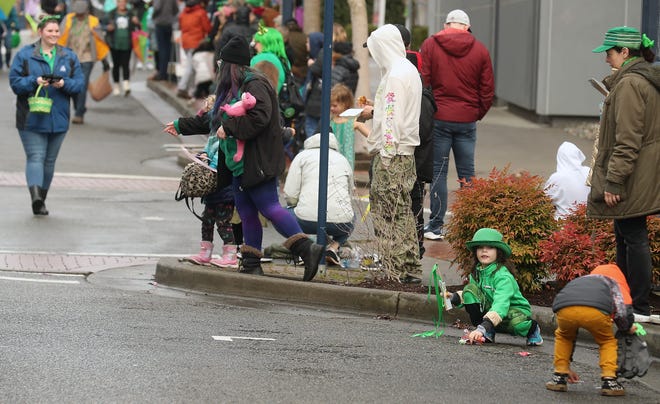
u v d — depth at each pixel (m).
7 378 13.59
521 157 37.59
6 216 27.41
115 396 12.96
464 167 26.30
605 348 13.96
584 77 43.34
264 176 19.33
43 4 41.66
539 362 15.66
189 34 50.88
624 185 16.33
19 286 19.81
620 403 13.65
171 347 15.50
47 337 15.80
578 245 18.14
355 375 14.37
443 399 13.41
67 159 37.38
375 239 20.11
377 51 19.84
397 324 18.12
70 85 27.64
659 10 22.55
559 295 13.91
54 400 12.74
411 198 21.52
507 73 49.19
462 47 25.62
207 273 20.25
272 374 14.22
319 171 20.27
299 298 19.45
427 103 21.34
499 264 16.66
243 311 18.56
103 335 16.08
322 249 19.56
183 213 28.95
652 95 16.19
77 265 22.36
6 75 61.50
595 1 42.84
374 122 20.08
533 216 18.70
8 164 35.56
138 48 55.38
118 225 26.95
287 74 26.72
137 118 47.81
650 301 18.59
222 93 19.56
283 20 37.78
